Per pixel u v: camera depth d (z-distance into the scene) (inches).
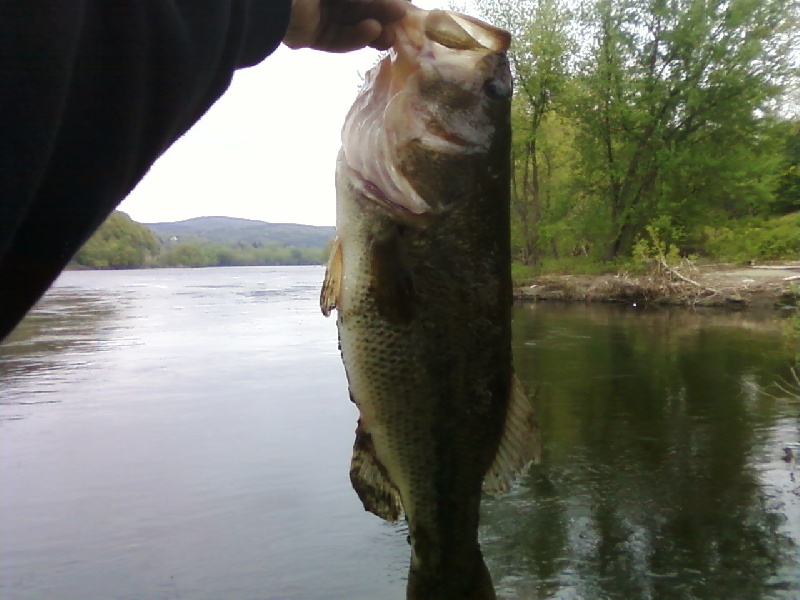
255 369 103.6
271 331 153.0
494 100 18.8
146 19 8.6
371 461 18.5
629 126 207.0
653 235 193.2
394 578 39.2
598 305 187.0
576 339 122.8
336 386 90.0
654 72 206.8
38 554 42.4
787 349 107.2
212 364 108.3
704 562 40.7
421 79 18.3
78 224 8.2
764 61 200.7
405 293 18.0
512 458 19.5
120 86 8.3
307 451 61.7
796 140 210.4
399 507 18.6
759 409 72.9
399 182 17.9
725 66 201.0
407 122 18.1
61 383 93.6
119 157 8.4
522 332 132.6
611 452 60.3
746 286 170.1
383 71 18.8
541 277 209.5
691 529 45.0
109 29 8.3
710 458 58.2
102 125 8.2
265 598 37.3
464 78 18.5
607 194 214.7
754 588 37.7
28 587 38.6
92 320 180.2
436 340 18.3
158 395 85.7
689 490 51.4
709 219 201.3
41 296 8.1
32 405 80.6
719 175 198.8
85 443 65.0
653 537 43.8
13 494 52.1
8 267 7.8
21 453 62.2
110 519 47.6
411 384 18.3
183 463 58.7
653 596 37.1
